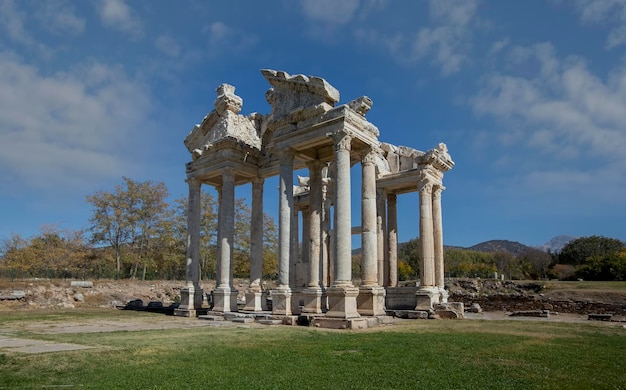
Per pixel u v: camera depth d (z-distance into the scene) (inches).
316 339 598.2
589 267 2299.5
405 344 549.3
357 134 876.6
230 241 1090.7
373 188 899.4
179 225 2192.4
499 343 570.9
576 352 504.7
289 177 943.0
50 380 338.6
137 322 890.1
